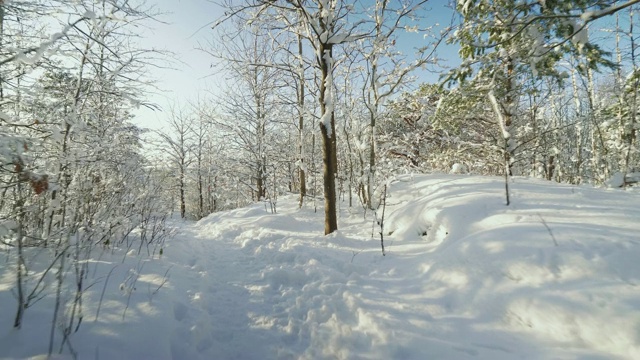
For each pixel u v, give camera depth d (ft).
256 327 9.71
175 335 8.21
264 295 12.28
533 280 9.00
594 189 18.40
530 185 19.97
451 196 19.06
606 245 8.92
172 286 10.91
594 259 8.52
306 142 48.96
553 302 7.91
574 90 39.22
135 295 9.47
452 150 38.81
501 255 10.34
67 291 8.79
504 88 25.58
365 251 17.66
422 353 7.80
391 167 29.04
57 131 10.02
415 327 9.01
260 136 47.19
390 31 23.95
